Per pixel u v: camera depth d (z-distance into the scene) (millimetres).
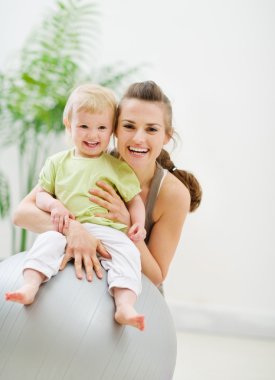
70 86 3020
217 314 3219
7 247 3285
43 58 3012
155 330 1404
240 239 3221
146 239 1767
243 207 3213
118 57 3242
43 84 2984
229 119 3193
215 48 3186
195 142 3221
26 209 1595
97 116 1546
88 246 1423
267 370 2492
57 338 1271
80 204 1528
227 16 3172
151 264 1644
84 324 1293
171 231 1729
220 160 3211
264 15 3150
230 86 3186
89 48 3246
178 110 3225
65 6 3234
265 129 3176
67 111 1593
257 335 3193
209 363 2566
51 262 1370
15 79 3105
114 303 1359
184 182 1837
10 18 3307
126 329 1337
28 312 1299
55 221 1483
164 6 3205
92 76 3158
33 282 1325
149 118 1568
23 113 3072
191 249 3252
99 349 1283
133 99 1580
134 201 1600
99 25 3242
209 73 3195
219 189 3221
